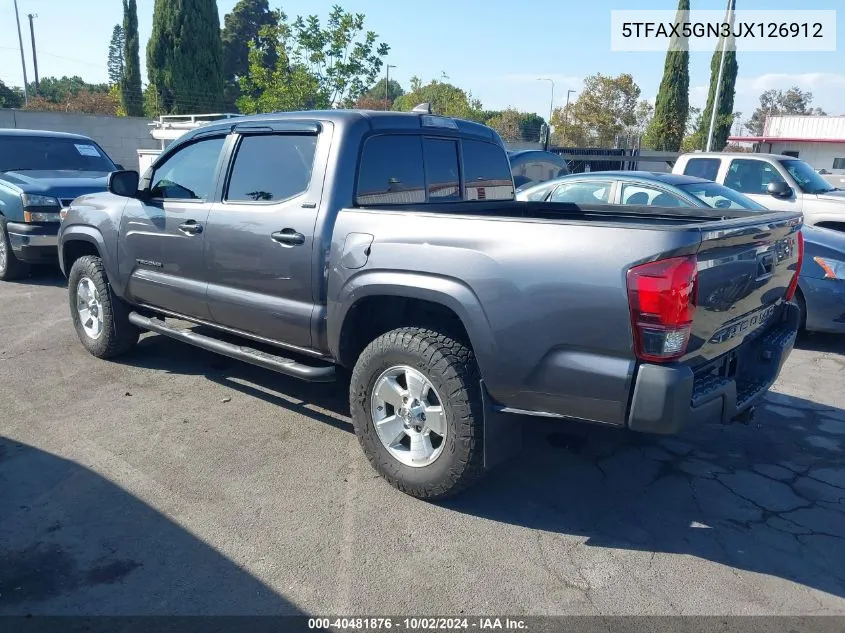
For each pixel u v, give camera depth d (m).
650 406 2.91
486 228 3.29
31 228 8.67
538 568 3.17
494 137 5.16
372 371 3.75
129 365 5.80
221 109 33.72
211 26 32.69
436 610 2.88
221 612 2.83
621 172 8.28
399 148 4.29
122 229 5.31
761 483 4.03
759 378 3.79
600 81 41.44
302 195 4.06
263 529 3.42
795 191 9.30
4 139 10.02
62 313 7.48
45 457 4.12
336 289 3.85
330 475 3.98
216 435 4.48
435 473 3.57
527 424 4.47
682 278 2.84
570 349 3.07
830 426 4.88
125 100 43.53
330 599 2.93
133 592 2.94
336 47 18.81
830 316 6.52
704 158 10.53
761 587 3.07
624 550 3.33
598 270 2.96
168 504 3.63
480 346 3.30
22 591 2.93
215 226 4.52
